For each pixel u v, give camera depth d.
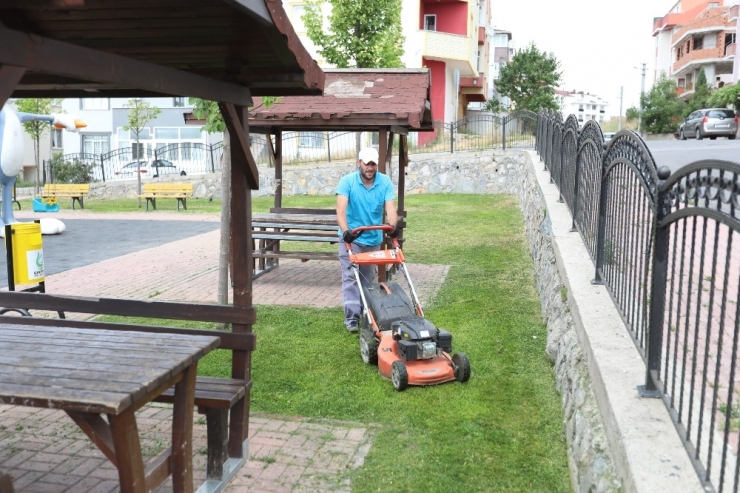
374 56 15.31
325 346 6.48
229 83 3.80
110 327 4.27
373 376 5.66
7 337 3.57
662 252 3.57
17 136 13.48
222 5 2.78
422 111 8.38
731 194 2.71
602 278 5.58
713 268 2.91
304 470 4.08
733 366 2.62
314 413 4.93
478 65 45.34
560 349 5.40
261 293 8.80
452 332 6.82
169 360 3.16
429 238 12.78
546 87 49.56
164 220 18.44
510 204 17.77
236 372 4.07
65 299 4.38
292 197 22.09
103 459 4.24
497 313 7.47
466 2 33.59
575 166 7.75
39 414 4.96
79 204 23.48
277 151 10.32
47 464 4.17
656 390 3.47
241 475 4.01
